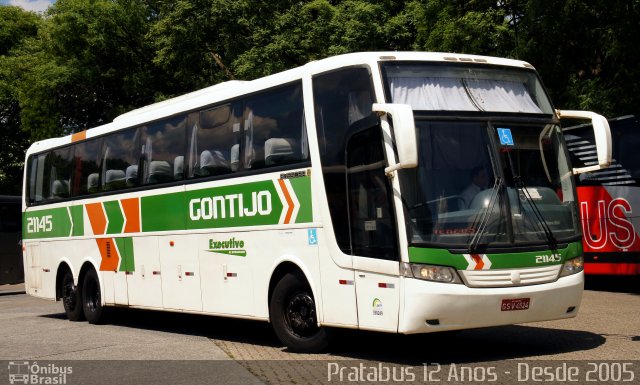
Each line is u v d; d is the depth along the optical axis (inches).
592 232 680.4
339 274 372.8
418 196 344.5
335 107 380.2
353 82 372.5
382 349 408.2
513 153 365.7
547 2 722.2
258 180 424.8
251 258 429.7
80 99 1428.4
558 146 382.9
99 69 1357.0
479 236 344.2
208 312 466.0
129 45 1353.3
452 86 370.6
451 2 829.2
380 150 352.5
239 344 449.4
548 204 366.9
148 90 1347.2
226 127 455.5
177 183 494.3
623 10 707.4
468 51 806.5
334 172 377.1
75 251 616.1
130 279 544.7
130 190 545.0
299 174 397.4
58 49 1365.7
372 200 356.8
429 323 339.0
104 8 1311.5
